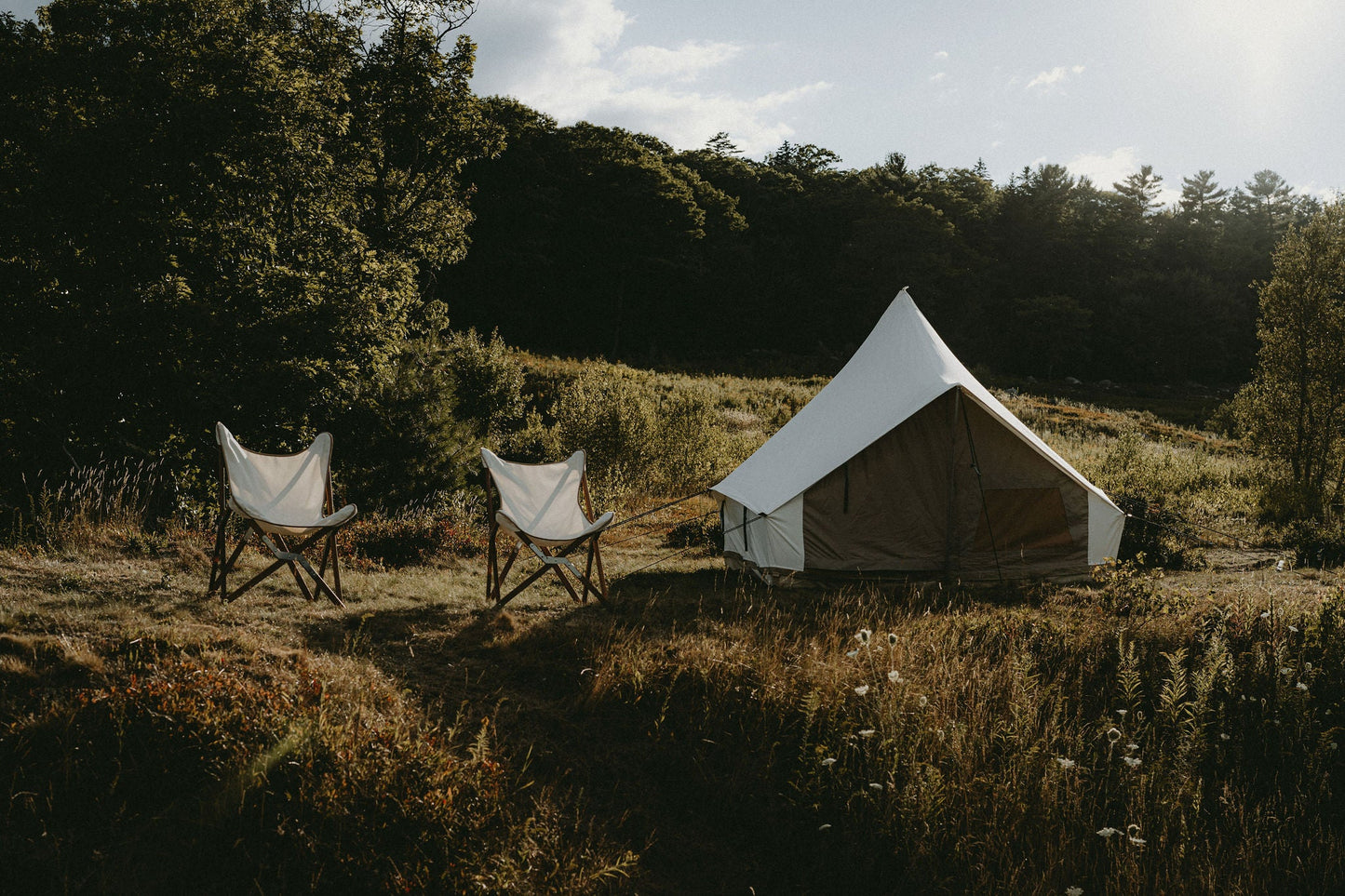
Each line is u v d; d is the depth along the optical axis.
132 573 5.46
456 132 22.55
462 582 7.04
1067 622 6.36
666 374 36.84
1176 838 4.15
